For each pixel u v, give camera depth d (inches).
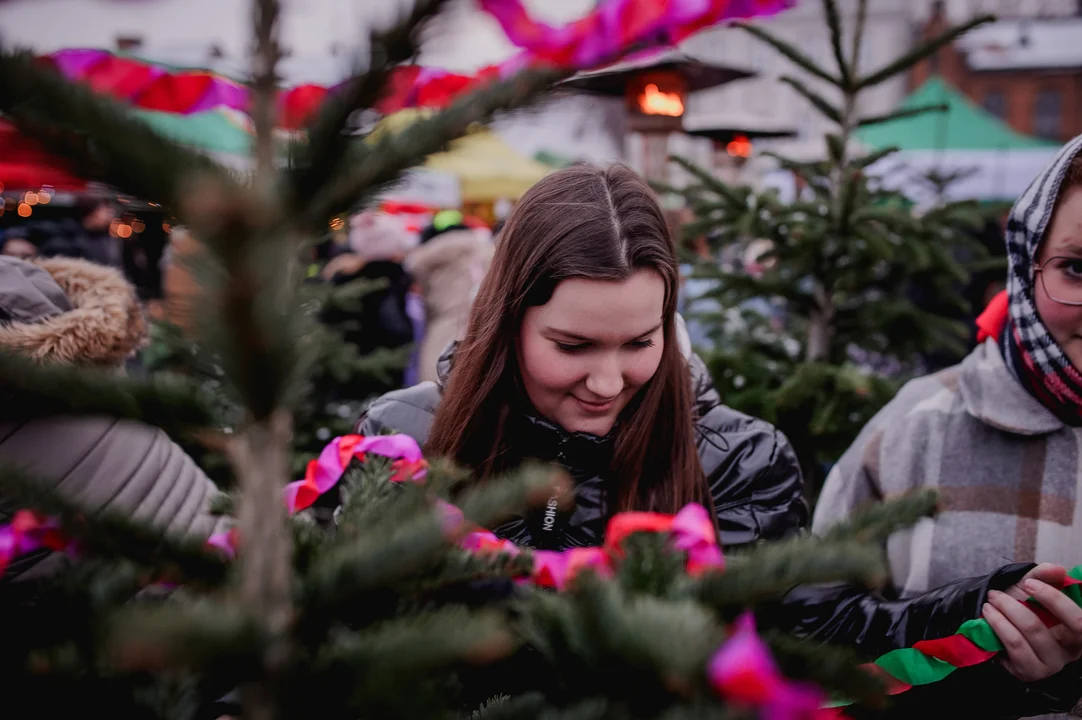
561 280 44.6
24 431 49.7
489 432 50.6
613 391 46.1
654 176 174.4
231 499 28.9
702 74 176.7
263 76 18.5
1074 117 1333.7
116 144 17.8
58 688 22.1
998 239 170.6
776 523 55.8
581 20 19.1
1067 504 56.3
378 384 142.2
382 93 18.9
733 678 17.4
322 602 21.0
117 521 23.4
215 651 17.1
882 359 139.3
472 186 319.3
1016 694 46.9
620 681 20.9
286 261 18.2
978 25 107.3
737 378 119.0
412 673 20.2
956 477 59.9
